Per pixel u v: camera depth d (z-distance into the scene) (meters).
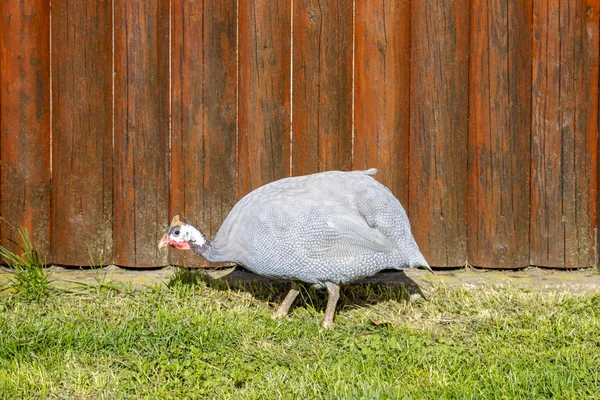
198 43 7.14
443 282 7.11
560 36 7.25
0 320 6.10
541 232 7.42
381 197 6.23
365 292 6.98
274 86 7.19
